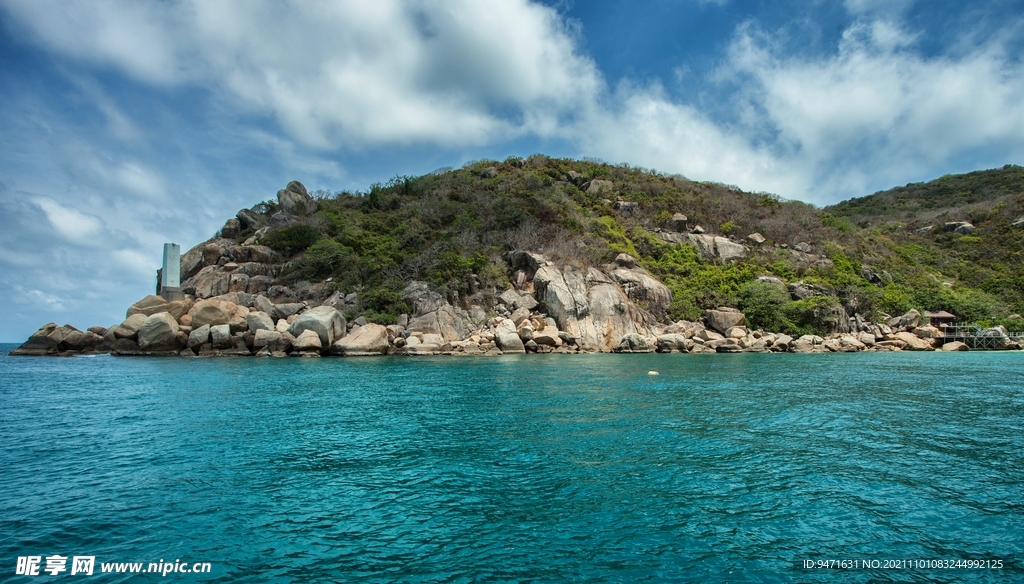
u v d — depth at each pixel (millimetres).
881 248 72250
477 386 22125
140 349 37281
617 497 9188
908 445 12594
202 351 37375
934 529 8023
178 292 42156
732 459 11398
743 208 74125
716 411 16594
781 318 49719
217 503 8914
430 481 10016
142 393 19859
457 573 6660
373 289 46125
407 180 71875
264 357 36156
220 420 15203
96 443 12578
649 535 7734
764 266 60375
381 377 25219
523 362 33875
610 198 72688
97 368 28703
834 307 50625
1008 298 61406
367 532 7828
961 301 57344
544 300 47156
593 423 14859
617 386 22156
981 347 51000
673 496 9242
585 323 45812
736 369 29578
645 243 61062
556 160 85938
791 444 12625
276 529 7918
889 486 9789
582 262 51938
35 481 9891
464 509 8680
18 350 37750
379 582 6449
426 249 52375
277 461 11227
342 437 13273
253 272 51031
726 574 6668
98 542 7488
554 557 7074
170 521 8195
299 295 47656
